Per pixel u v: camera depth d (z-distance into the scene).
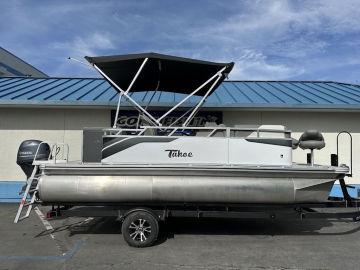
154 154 7.11
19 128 11.63
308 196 7.00
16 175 11.52
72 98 11.56
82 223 8.62
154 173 6.95
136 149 7.11
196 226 8.41
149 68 8.20
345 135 11.76
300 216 7.12
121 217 6.92
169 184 6.84
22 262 5.86
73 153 11.62
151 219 6.77
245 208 7.08
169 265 5.77
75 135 11.64
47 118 11.68
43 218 9.16
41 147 8.66
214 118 11.58
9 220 8.89
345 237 7.50
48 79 14.90
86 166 6.86
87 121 11.67
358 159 11.68
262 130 7.26
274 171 6.97
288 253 6.40
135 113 11.53
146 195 6.82
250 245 6.89
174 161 7.09
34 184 7.46
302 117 11.75
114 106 11.19
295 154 11.61
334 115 11.77
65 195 6.83
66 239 7.24
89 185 6.83
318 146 7.47
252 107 11.21
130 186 6.82
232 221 8.96
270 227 8.34
